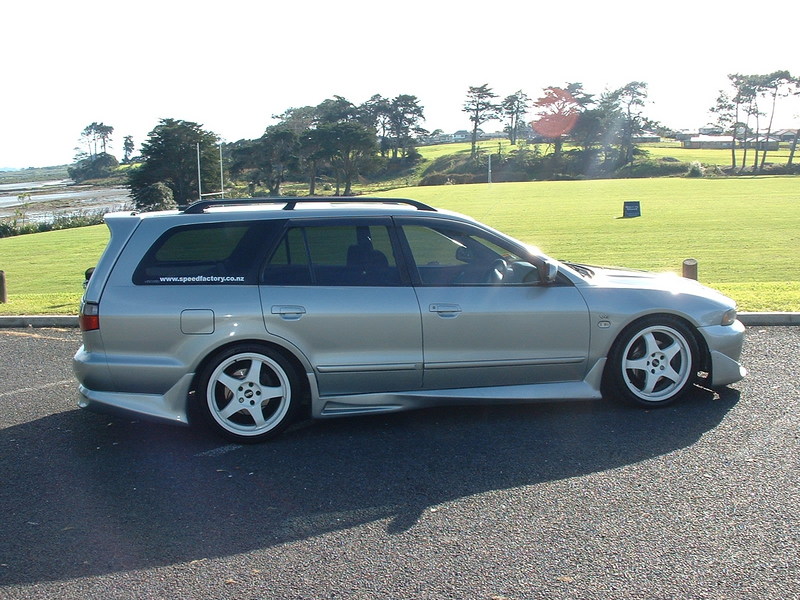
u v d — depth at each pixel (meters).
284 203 5.66
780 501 3.98
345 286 5.25
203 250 5.23
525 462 4.66
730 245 25.34
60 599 3.23
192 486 4.44
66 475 4.65
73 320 9.75
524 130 170.25
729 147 164.00
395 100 154.25
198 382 5.15
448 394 5.38
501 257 5.53
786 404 5.59
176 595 3.24
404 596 3.18
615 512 3.91
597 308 5.48
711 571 3.31
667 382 5.70
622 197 58.62
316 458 4.86
